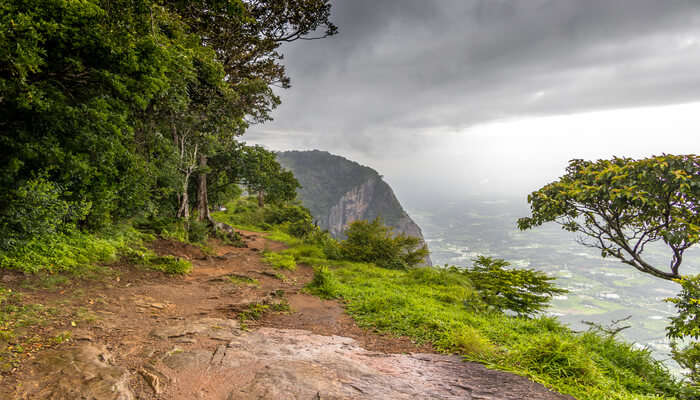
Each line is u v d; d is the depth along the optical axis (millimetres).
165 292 7363
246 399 2979
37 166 7199
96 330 4410
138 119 10594
